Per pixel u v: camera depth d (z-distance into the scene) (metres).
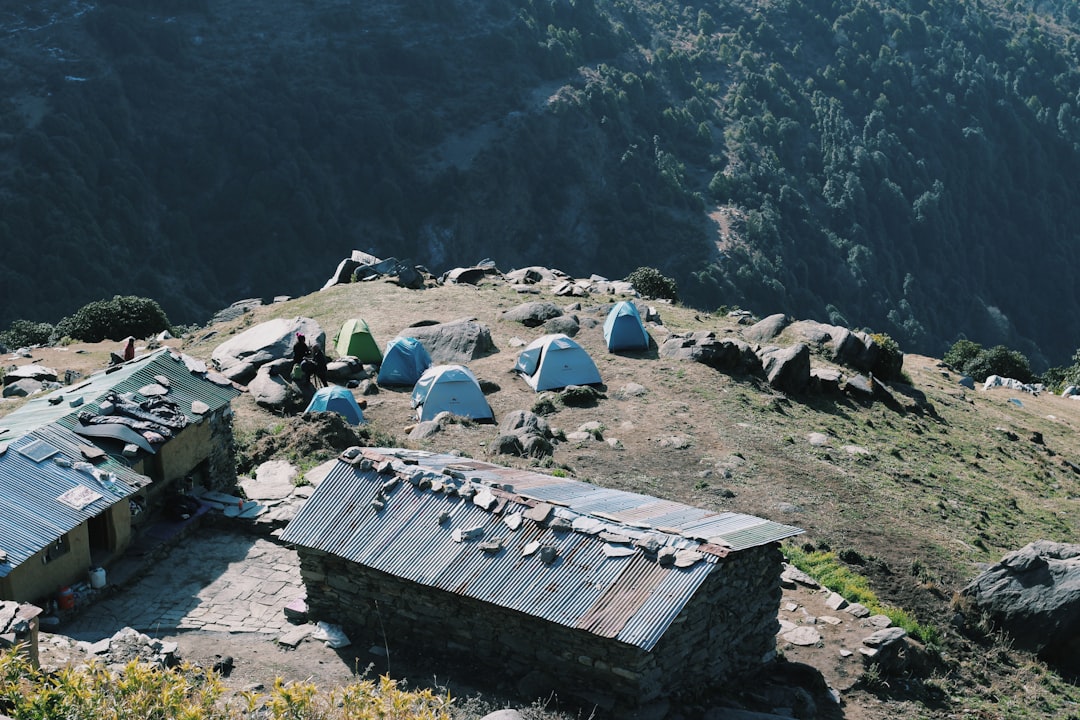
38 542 16.41
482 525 16.27
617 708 14.55
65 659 14.36
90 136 136.25
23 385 34.12
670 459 27.39
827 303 152.12
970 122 188.75
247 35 159.62
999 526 26.95
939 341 160.12
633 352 36.09
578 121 158.38
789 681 16.72
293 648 16.47
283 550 19.73
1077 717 18.23
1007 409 43.34
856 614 19.33
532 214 151.00
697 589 14.72
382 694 13.37
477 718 14.02
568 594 14.94
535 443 26.84
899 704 16.94
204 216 138.25
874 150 174.38
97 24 150.12
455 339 35.72
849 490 26.78
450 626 15.98
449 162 148.12
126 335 45.28
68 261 120.94
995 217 184.12
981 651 20.30
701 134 166.38
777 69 186.62
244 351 33.50
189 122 144.75
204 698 11.99
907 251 167.25
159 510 20.19
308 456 24.28
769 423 31.06
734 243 147.00
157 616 17.38
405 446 26.89
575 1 183.12
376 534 16.56
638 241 146.88
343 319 39.47
